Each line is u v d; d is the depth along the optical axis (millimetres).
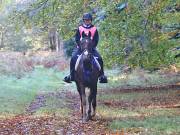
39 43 63500
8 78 30281
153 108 17062
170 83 29391
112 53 19859
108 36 18891
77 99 21297
